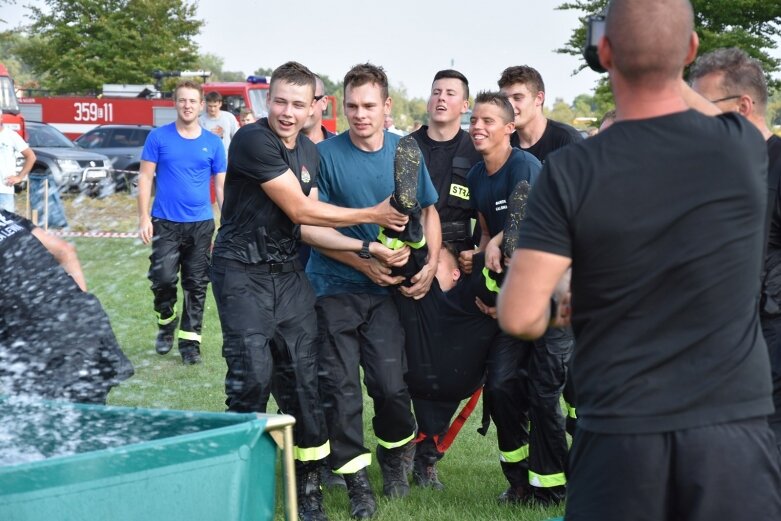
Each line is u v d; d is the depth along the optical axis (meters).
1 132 11.47
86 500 2.63
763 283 3.74
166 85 33.09
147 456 2.71
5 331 3.68
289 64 4.49
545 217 2.42
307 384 4.52
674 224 2.37
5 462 3.21
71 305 3.75
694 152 2.39
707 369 2.37
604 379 2.42
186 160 7.75
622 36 2.41
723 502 2.34
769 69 22.11
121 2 34.09
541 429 4.62
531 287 2.42
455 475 5.32
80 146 24.55
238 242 4.54
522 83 5.53
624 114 2.47
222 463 2.85
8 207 11.61
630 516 2.38
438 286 4.86
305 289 4.64
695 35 2.46
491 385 4.72
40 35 34.19
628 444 2.37
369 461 4.70
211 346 8.38
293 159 4.56
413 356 4.88
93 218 18.50
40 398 3.42
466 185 5.25
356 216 4.57
